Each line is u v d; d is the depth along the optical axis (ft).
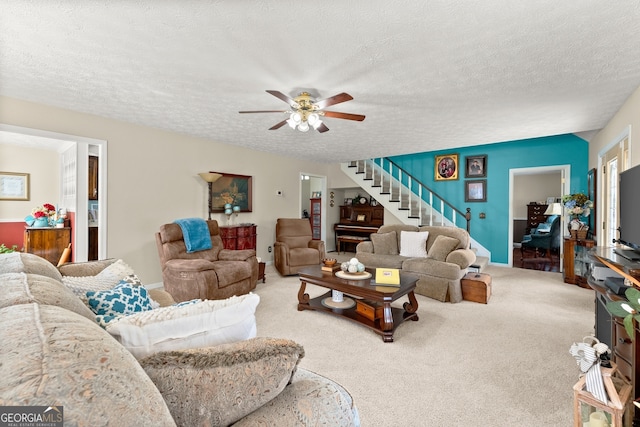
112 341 1.94
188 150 15.48
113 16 5.74
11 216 17.35
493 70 7.91
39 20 5.85
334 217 26.84
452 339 8.75
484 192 20.39
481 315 10.73
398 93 9.50
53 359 1.55
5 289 2.71
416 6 5.42
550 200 27.66
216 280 11.34
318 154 20.56
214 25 6.03
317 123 9.74
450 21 5.86
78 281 5.46
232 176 17.70
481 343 8.48
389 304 8.70
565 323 9.92
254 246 17.98
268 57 7.30
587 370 4.58
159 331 2.85
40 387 1.39
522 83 8.74
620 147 11.09
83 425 1.38
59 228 15.26
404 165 23.77
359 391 6.26
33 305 2.31
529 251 25.95
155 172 14.11
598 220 14.19
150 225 13.96
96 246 15.99
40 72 8.17
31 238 14.60
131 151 13.21
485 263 18.80
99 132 12.17
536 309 11.34
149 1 5.31
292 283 15.48
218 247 14.44
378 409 5.70
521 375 6.84
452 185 21.67
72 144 15.05
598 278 7.36
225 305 3.28
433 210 21.85
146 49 6.97
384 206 22.77
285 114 11.76
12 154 17.37
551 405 5.80
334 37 6.43
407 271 13.65
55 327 1.88
